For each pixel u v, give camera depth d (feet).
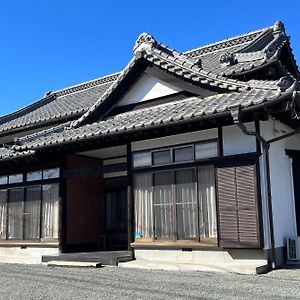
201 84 32.86
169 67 34.06
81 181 41.37
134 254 33.09
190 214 30.86
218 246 28.96
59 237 38.65
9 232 43.09
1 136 52.21
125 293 21.85
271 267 27.63
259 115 27.53
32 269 32.83
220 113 26.89
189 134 31.53
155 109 34.78
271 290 21.11
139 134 32.30
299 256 29.86
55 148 36.83
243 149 28.91
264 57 30.58
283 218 30.78
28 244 40.88
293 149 34.76
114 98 37.68
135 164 34.06
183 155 31.68
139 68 36.40
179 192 31.58
